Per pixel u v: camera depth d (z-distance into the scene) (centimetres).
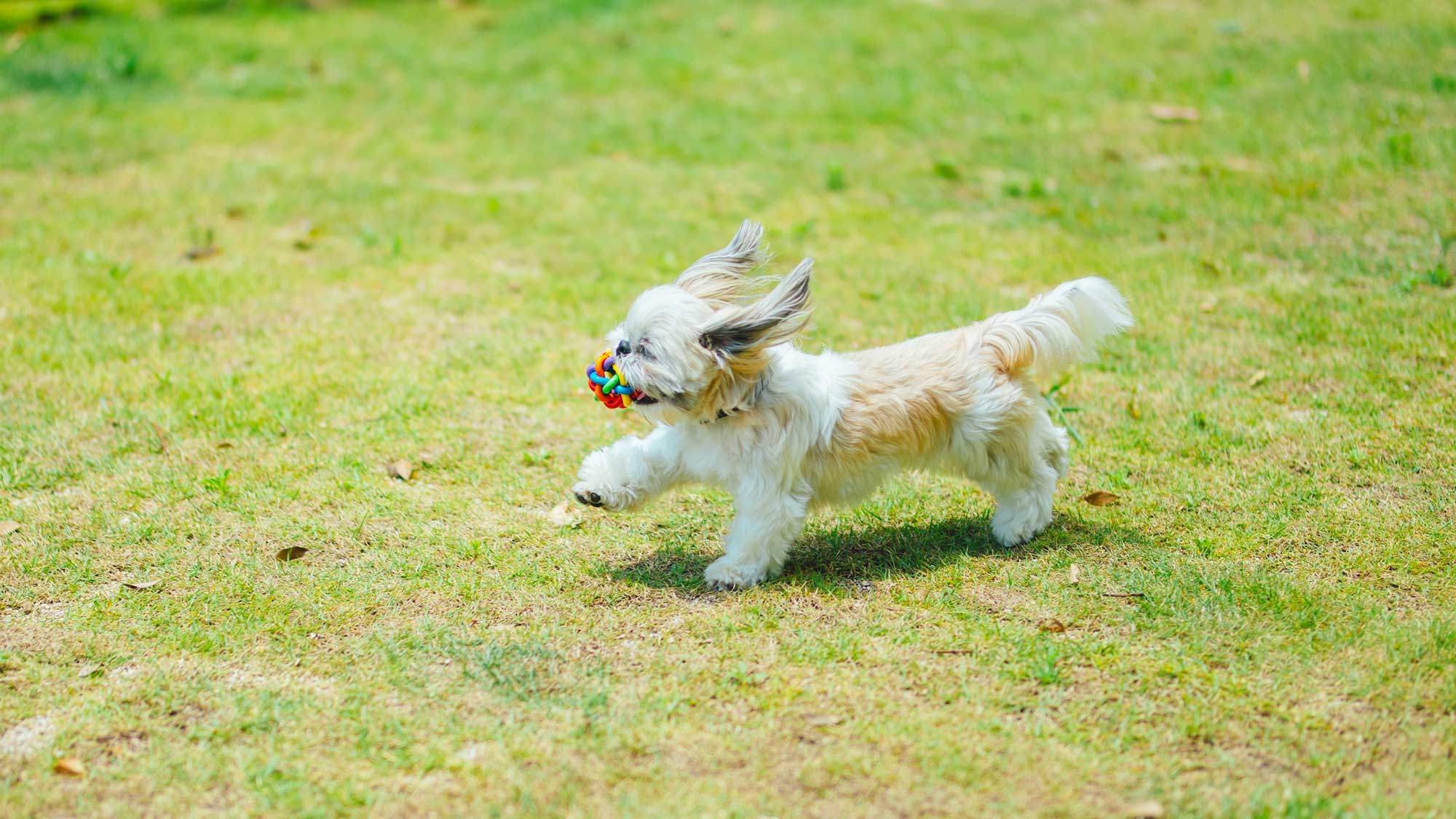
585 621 560
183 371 829
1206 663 518
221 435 745
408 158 1276
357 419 768
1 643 542
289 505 670
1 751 470
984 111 1362
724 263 583
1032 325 623
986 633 543
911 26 1645
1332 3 1614
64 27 1686
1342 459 698
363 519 656
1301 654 519
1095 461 717
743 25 1688
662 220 1123
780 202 1167
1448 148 1144
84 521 648
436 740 471
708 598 584
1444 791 434
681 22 1708
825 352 623
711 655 530
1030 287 967
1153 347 857
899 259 1029
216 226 1098
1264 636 534
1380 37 1462
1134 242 1045
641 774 450
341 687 509
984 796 437
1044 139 1278
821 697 498
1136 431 748
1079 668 517
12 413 764
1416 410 747
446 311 936
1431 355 812
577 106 1430
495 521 659
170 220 1103
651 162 1272
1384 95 1292
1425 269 936
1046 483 639
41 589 587
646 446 599
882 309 931
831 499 610
